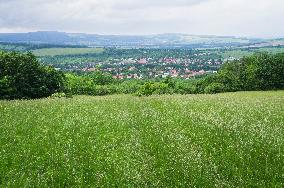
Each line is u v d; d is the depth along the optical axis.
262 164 11.61
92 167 11.64
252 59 78.25
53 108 27.38
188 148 13.71
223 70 77.50
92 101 33.03
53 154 13.25
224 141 15.05
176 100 33.59
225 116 22.11
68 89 55.38
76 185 9.96
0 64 49.69
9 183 9.75
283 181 9.99
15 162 12.13
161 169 11.09
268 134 16.08
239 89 74.25
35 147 14.50
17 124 20.09
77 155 13.27
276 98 37.19
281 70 75.25
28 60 51.47
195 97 38.19
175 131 17.62
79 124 19.97
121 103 31.31
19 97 49.66
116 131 17.95
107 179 10.27
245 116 22.31
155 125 19.31
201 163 11.57
